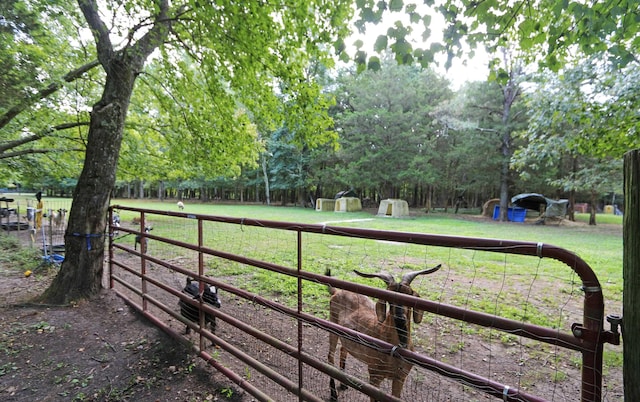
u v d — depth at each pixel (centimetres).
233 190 4506
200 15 426
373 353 214
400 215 2114
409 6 262
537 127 834
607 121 562
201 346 306
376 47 284
